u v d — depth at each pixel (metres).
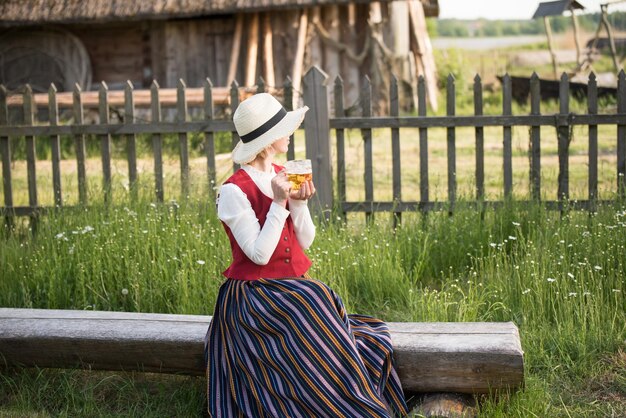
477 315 4.70
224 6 15.38
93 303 5.02
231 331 3.54
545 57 31.41
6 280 5.25
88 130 6.81
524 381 3.68
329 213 6.43
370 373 3.56
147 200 6.31
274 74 16.31
